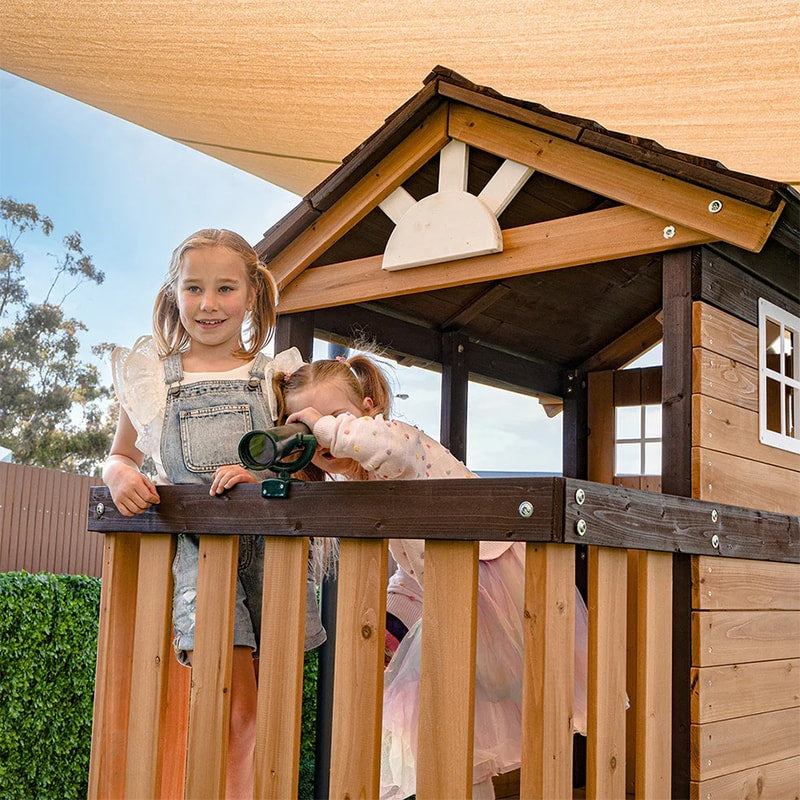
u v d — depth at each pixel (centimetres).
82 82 340
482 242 231
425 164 247
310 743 459
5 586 408
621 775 164
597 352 332
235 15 279
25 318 1084
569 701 149
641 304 302
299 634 172
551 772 143
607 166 215
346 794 163
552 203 235
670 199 206
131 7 280
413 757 198
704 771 188
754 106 304
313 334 273
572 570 151
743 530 205
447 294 285
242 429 207
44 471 527
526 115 223
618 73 295
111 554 210
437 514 156
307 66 307
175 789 222
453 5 265
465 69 304
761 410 224
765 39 263
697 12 254
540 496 145
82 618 439
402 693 206
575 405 335
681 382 203
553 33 275
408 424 202
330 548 241
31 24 299
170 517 193
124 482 197
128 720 200
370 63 302
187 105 348
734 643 202
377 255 269
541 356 330
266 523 178
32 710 418
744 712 204
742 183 194
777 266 236
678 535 180
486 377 319
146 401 208
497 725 203
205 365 214
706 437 201
